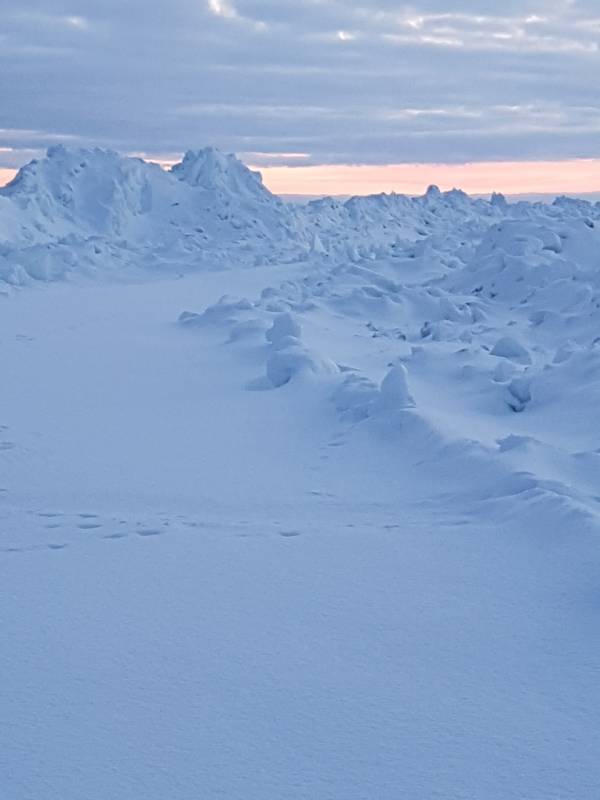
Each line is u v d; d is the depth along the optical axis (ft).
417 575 13.99
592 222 65.05
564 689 10.30
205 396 30.48
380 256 79.71
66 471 21.03
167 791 8.43
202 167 128.36
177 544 15.70
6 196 112.57
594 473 18.97
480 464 19.57
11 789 8.46
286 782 8.55
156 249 98.27
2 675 10.83
